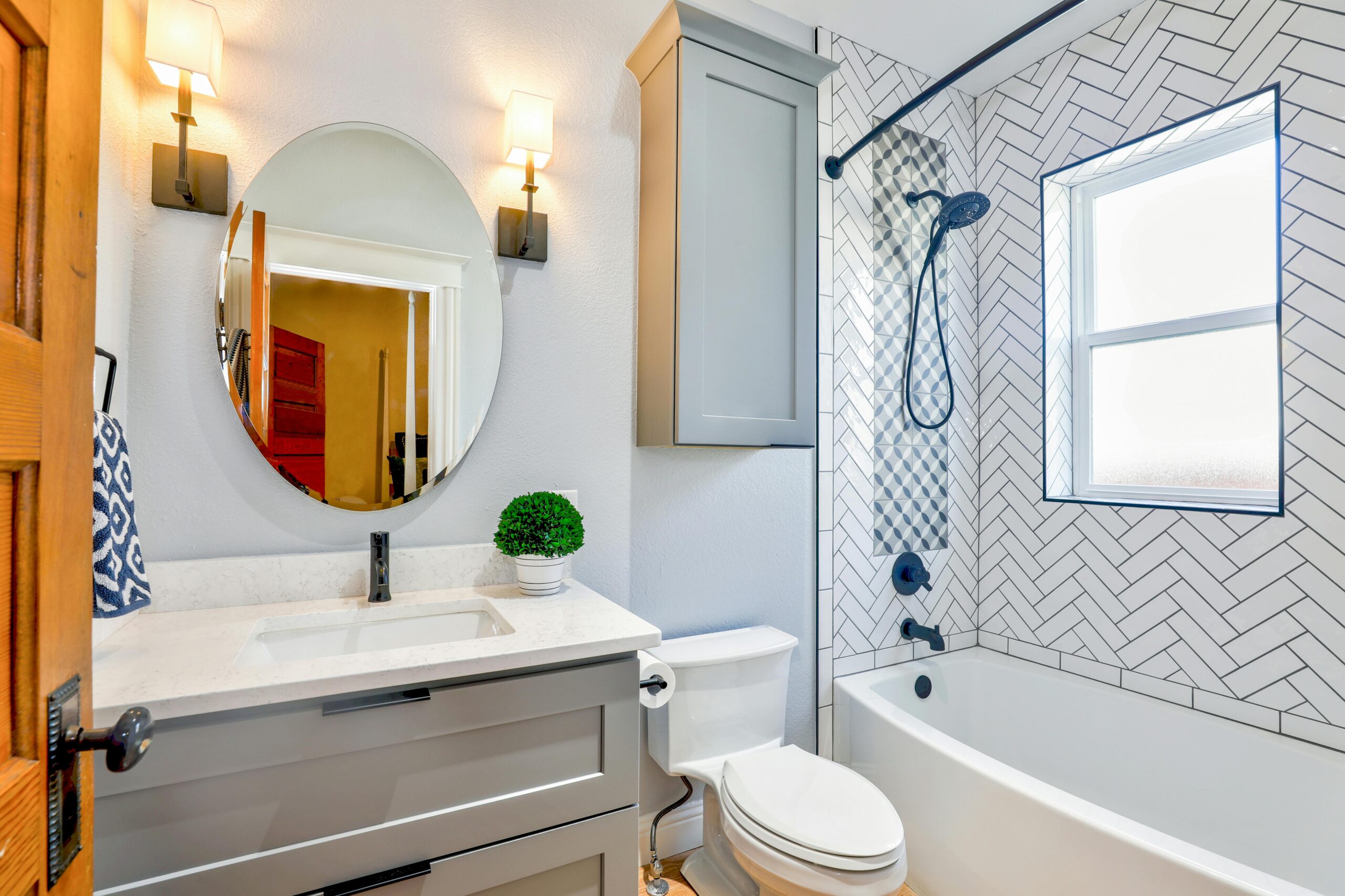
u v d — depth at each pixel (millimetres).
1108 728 1906
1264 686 1652
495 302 1562
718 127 1618
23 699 492
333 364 1394
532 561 1392
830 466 2076
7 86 482
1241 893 1052
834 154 2096
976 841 1487
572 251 1676
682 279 1555
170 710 805
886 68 2230
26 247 503
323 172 1393
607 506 1715
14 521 492
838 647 2090
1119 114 1991
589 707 1108
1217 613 1748
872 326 2188
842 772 1496
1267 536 1661
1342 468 1541
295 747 876
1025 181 2283
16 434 473
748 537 1943
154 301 1237
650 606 1783
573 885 1100
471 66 1554
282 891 867
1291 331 1630
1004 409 2352
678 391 1544
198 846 828
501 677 1033
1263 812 1572
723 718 1646
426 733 960
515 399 1596
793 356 1714
